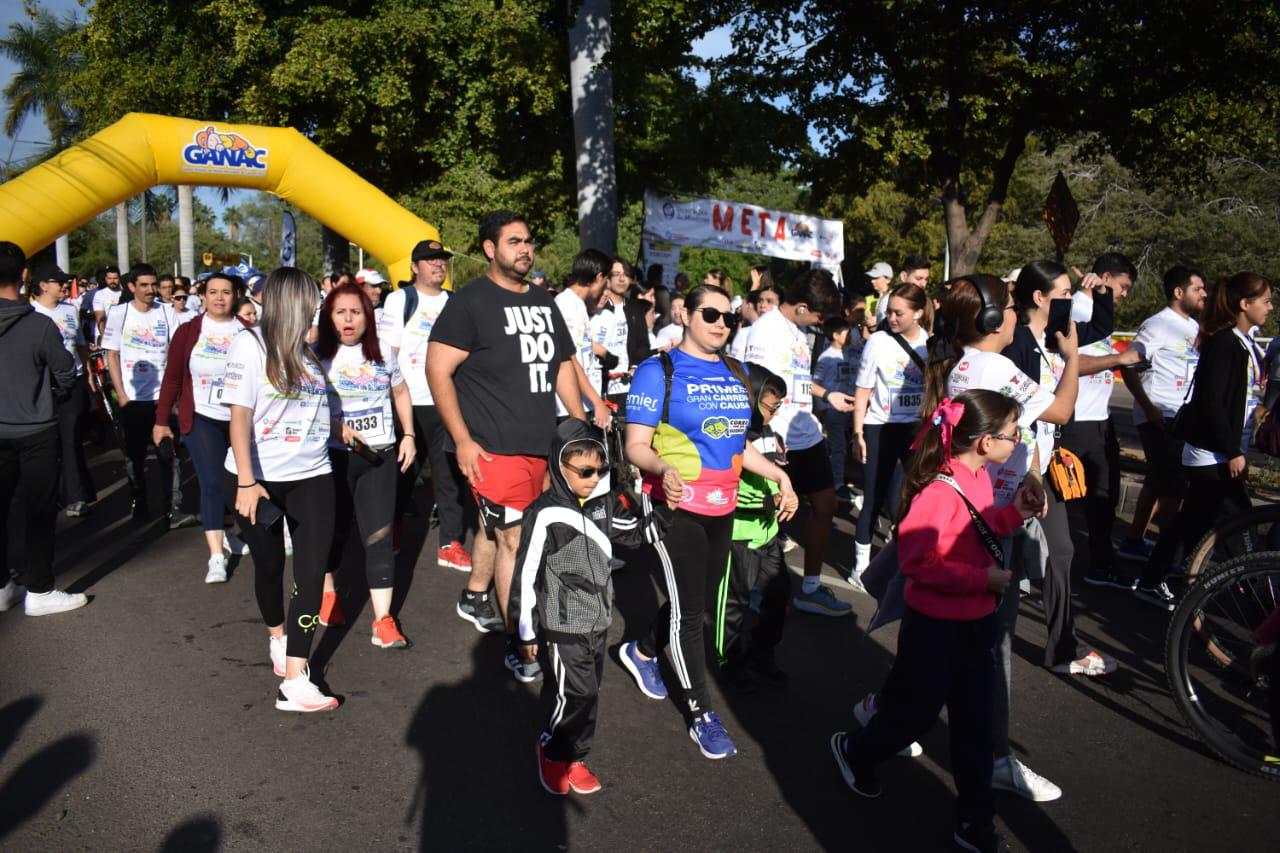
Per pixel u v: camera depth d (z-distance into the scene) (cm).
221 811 333
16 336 508
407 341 627
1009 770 359
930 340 429
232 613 539
